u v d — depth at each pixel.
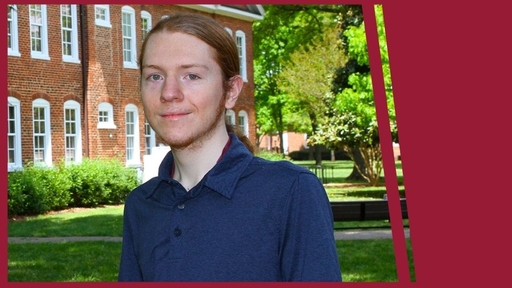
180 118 2.03
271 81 42.84
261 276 1.96
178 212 2.07
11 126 22.17
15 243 12.66
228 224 1.99
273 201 1.98
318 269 1.90
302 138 64.50
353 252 11.21
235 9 32.09
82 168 21.08
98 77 25.39
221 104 2.07
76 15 24.75
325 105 28.91
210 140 2.09
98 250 11.77
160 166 2.18
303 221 1.95
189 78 2.03
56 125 23.70
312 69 32.16
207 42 2.04
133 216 2.24
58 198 19.73
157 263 2.08
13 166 21.81
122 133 26.41
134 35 27.34
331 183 29.62
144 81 2.07
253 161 2.07
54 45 23.80
